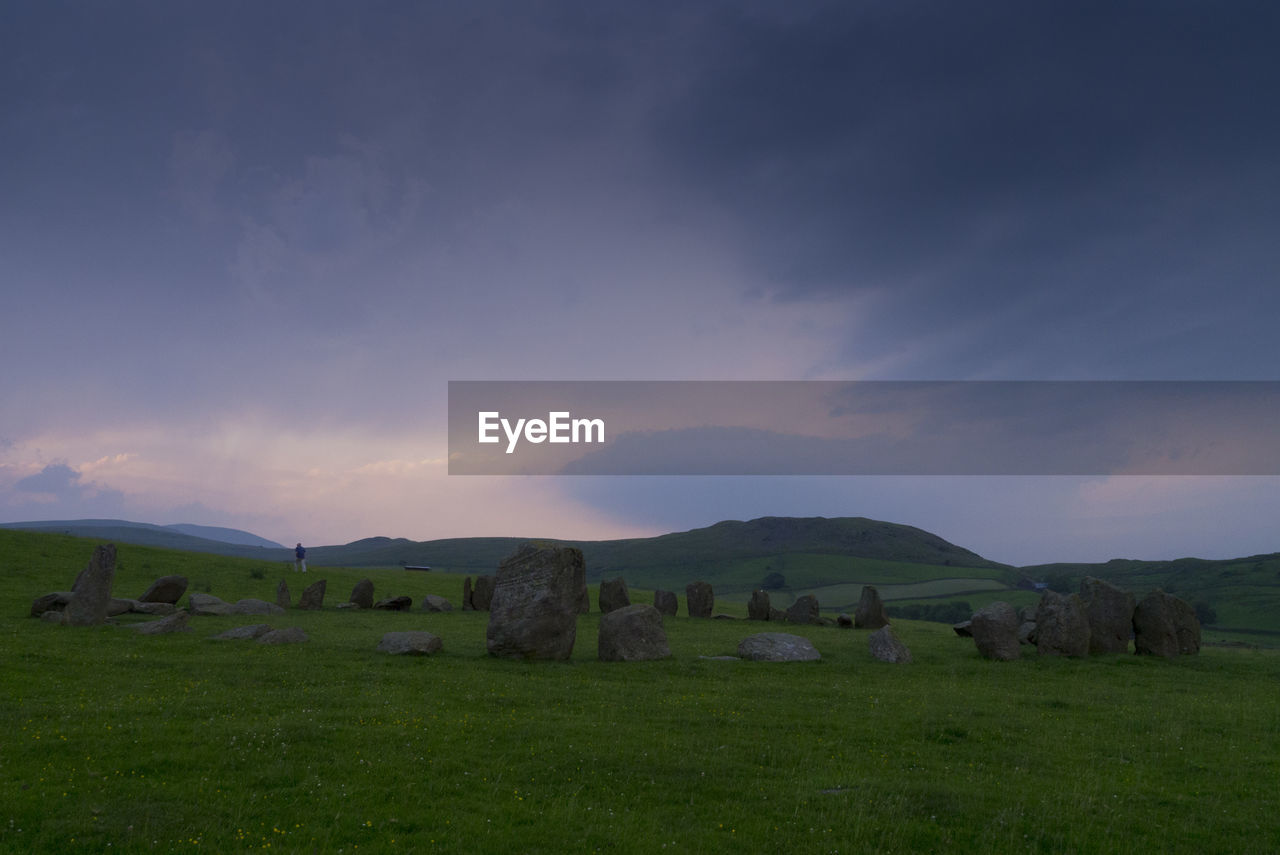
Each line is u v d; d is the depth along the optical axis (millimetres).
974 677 31062
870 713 22750
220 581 61844
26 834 11711
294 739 17141
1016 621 36594
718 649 37844
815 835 13203
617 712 21797
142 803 13109
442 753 16781
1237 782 17125
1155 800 15766
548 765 16297
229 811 13039
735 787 15500
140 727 17625
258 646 32062
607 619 32969
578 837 12711
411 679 25641
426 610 57219
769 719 21422
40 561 58219
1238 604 159750
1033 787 16297
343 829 12641
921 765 17656
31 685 22047
